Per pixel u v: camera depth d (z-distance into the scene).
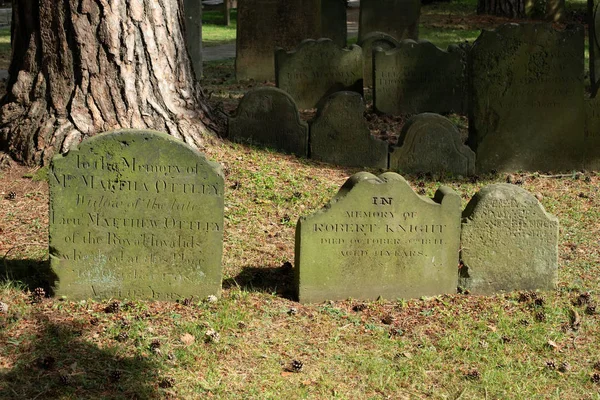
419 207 4.96
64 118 6.21
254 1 9.62
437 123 6.82
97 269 4.80
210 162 4.79
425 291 5.05
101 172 4.73
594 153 7.07
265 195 6.18
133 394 4.26
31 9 6.24
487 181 6.82
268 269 5.31
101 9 6.18
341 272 4.96
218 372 4.42
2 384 4.23
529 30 6.81
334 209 4.90
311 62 8.34
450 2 17.36
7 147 6.25
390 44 9.46
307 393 4.35
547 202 6.45
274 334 4.70
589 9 8.23
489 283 5.12
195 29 9.48
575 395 4.44
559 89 6.93
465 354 4.65
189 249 4.84
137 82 6.31
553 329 4.87
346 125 6.85
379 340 4.71
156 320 4.70
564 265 5.53
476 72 6.82
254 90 6.82
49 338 4.52
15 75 6.42
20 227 5.59
